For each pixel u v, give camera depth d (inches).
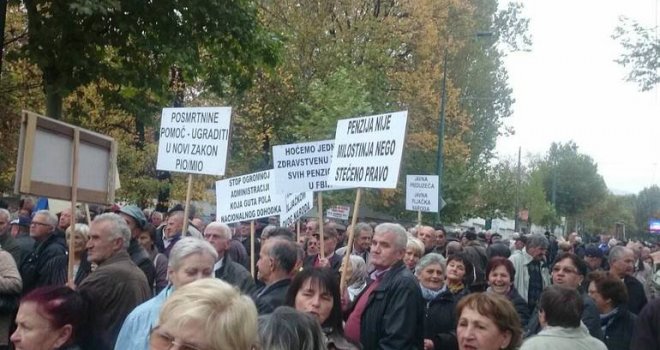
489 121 1790.1
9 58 557.0
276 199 367.9
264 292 243.8
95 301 219.1
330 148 353.4
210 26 605.3
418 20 1177.4
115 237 235.0
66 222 426.9
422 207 646.5
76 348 169.6
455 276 313.6
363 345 232.4
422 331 233.0
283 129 1083.3
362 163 282.7
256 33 633.6
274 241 247.4
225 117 324.5
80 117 649.0
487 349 183.3
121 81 583.5
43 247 342.0
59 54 555.5
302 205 424.2
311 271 203.8
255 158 1100.5
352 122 290.8
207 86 698.8
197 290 118.1
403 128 269.7
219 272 295.4
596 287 283.1
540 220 2635.3
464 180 1507.1
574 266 298.8
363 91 1001.5
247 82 679.1
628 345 278.1
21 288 277.9
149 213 697.6
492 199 1910.7
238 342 115.3
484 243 719.7
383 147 275.3
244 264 427.2
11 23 663.1
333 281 202.8
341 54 1096.2
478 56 1680.6
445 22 1343.5
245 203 379.2
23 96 700.7
